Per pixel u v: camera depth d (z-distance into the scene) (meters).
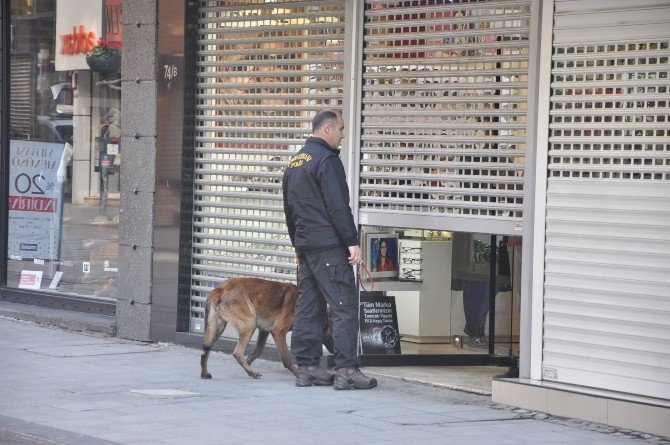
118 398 12.54
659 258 11.52
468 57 13.33
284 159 15.36
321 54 14.87
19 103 19.67
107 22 17.95
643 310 11.65
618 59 11.85
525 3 12.72
